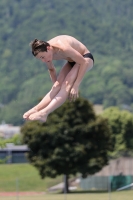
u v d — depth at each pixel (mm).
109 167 149750
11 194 125750
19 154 179625
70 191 132375
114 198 93812
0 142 53688
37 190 134500
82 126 128000
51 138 127688
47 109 25578
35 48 25109
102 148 130125
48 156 128625
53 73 27031
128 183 114688
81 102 129625
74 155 126812
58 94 25859
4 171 162500
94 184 138125
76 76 25984
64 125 127750
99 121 129250
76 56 25531
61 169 128625
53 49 25375
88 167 128125
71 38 26047
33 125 129125
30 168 169875
